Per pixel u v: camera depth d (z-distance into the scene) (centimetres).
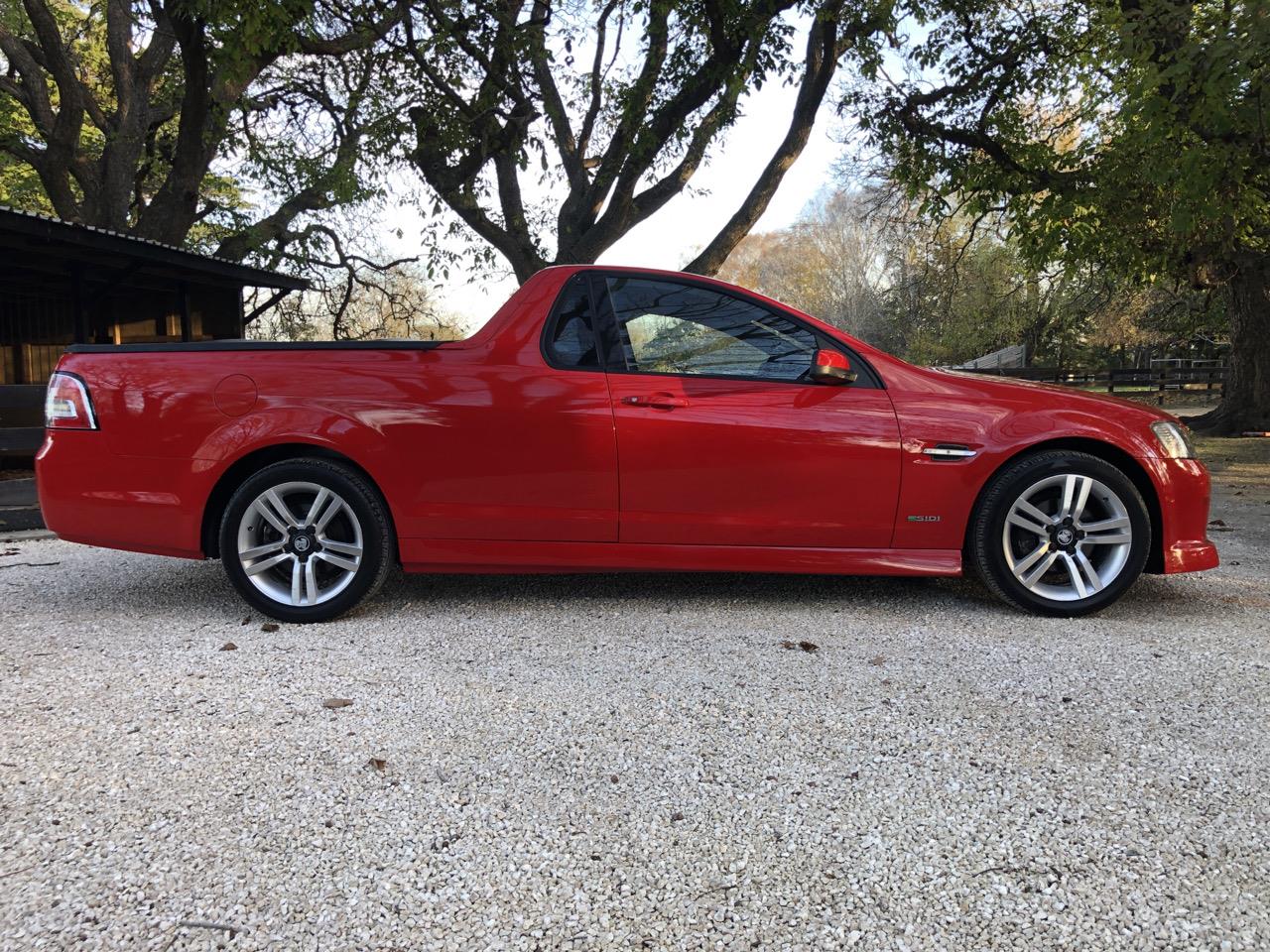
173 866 177
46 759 225
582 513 354
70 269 1027
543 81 1210
